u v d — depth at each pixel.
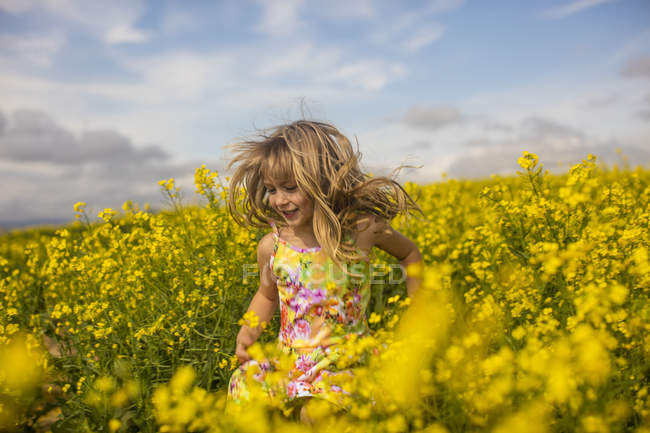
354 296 2.06
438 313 2.15
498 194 2.97
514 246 2.93
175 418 1.75
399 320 2.35
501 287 2.39
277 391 1.70
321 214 2.00
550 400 1.51
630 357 1.82
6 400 2.40
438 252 3.60
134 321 2.77
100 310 2.66
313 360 1.97
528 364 1.55
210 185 3.08
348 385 1.65
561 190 2.29
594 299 1.71
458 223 4.75
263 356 1.70
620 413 1.54
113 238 3.40
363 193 2.04
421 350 1.78
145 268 3.15
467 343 1.80
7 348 2.75
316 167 1.99
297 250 2.09
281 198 2.04
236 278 2.84
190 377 1.83
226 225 3.07
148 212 4.03
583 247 2.09
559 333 1.85
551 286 2.48
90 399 2.12
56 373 2.65
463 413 1.60
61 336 2.96
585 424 1.42
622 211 2.94
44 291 3.87
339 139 2.16
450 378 1.67
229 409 1.91
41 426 2.49
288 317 2.10
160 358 2.51
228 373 2.36
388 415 1.64
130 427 2.14
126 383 2.26
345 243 2.03
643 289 2.14
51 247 3.58
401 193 2.24
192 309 2.69
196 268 3.01
